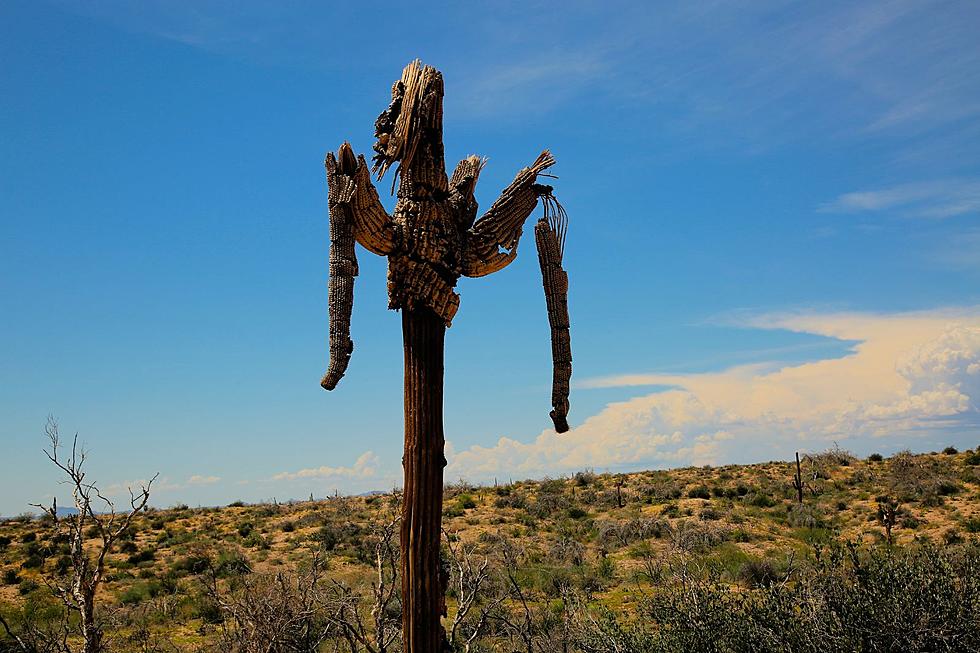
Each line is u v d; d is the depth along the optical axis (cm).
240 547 3616
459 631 1350
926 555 952
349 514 4488
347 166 571
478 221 650
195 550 3177
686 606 962
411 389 599
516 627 1013
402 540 590
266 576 1250
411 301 603
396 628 866
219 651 1070
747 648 905
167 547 3794
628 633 1009
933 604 870
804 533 3219
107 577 2891
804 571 1010
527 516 4262
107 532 762
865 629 863
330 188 565
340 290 556
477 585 970
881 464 5447
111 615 1795
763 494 4609
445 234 612
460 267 627
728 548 2734
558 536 3481
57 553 3253
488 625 1263
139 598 2498
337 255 560
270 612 888
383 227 587
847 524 3556
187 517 5194
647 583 2086
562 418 681
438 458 596
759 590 991
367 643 827
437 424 599
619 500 4553
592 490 5241
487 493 5303
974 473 4578
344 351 553
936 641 858
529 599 1939
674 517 4006
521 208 670
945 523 3381
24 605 2150
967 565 927
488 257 645
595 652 1003
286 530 4262
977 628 851
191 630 1852
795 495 4584
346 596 934
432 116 614
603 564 2488
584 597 1569
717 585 998
